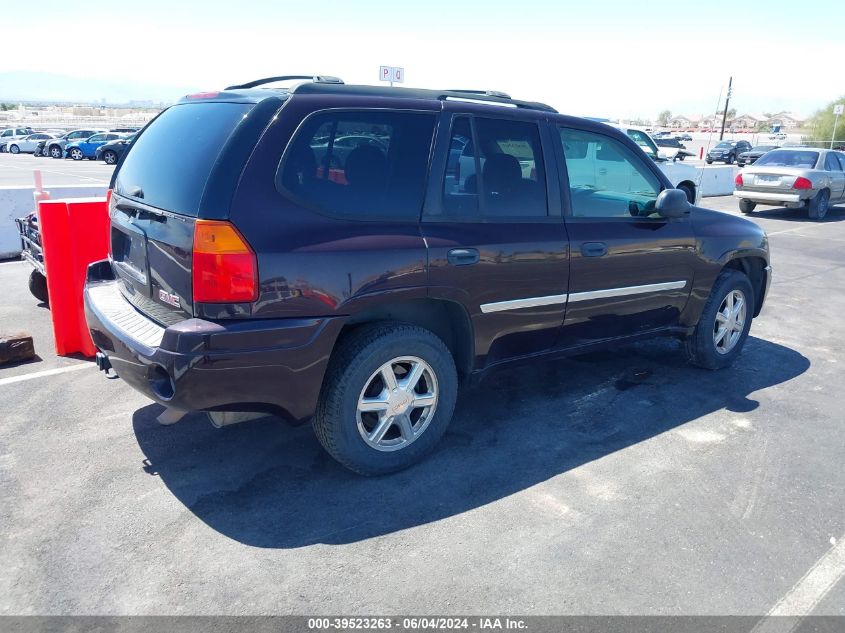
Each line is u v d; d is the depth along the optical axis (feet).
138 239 11.02
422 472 11.75
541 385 15.90
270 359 9.76
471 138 11.83
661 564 9.41
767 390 16.03
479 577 9.04
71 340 16.72
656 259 14.56
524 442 12.96
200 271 9.39
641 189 14.74
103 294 12.36
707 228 15.76
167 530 9.87
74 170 88.12
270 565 9.17
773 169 50.21
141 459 11.89
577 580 9.03
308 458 12.12
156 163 11.00
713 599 8.75
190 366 9.34
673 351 18.72
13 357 16.17
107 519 10.09
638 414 14.39
